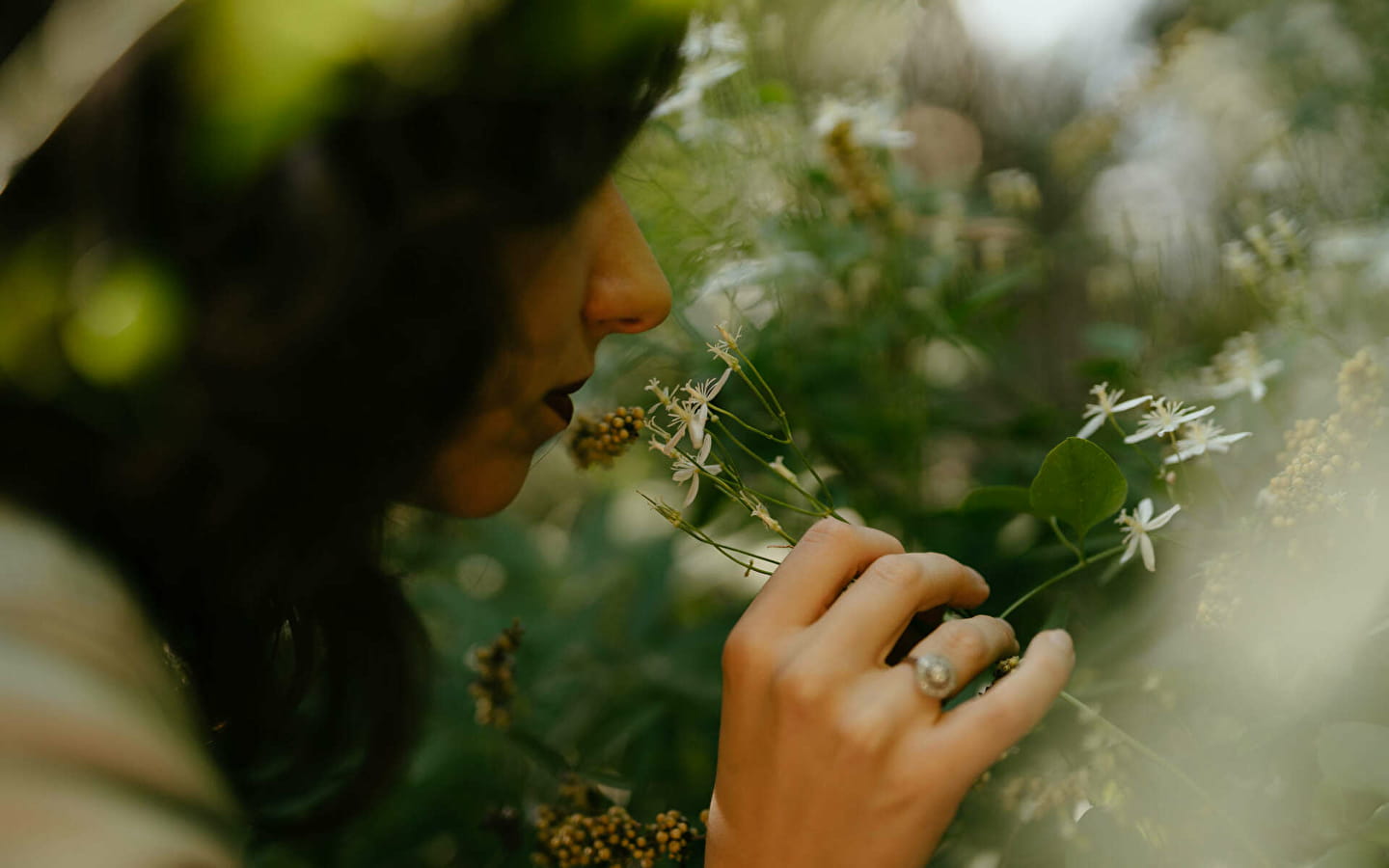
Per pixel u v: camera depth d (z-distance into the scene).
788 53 0.98
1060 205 1.41
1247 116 1.46
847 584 0.50
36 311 0.41
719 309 0.93
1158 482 0.65
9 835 0.33
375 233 0.42
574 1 0.41
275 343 0.42
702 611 1.00
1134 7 1.52
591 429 0.66
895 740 0.46
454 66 0.41
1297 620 0.54
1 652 0.36
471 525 0.98
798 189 0.91
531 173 0.44
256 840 0.67
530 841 0.75
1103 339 0.85
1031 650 0.48
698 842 0.61
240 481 0.44
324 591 0.54
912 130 1.37
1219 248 1.05
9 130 0.41
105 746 0.35
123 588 0.40
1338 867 0.49
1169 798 0.55
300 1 0.38
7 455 0.42
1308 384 0.75
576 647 0.85
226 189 0.40
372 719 0.57
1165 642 0.62
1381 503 0.54
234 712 0.53
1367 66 1.27
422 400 0.45
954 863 0.64
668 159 0.85
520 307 0.46
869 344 0.88
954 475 1.00
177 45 0.40
